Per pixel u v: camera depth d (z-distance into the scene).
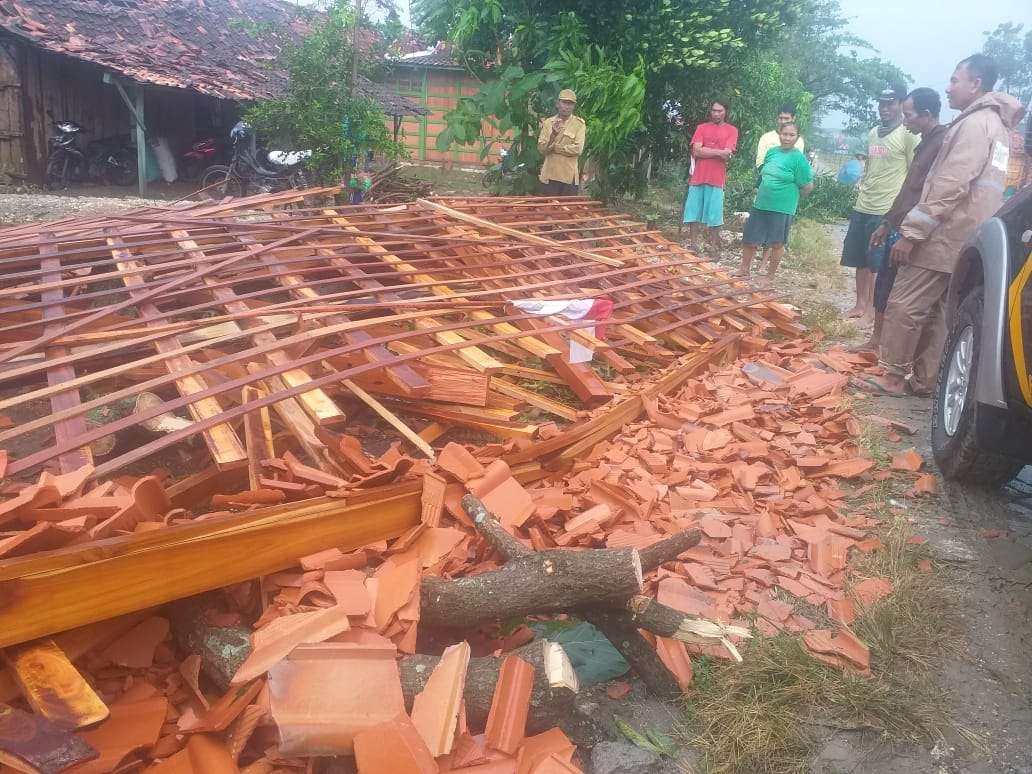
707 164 10.10
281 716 1.93
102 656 2.22
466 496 2.90
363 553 2.60
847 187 20.83
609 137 10.52
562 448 3.58
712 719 2.36
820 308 7.83
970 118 4.79
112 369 3.22
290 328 4.02
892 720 2.44
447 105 24.53
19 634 1.95
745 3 12.88
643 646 2.44
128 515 2.23
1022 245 3.60
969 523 3.71
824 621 2.87
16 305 4.04
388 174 12.64
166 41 15.28
